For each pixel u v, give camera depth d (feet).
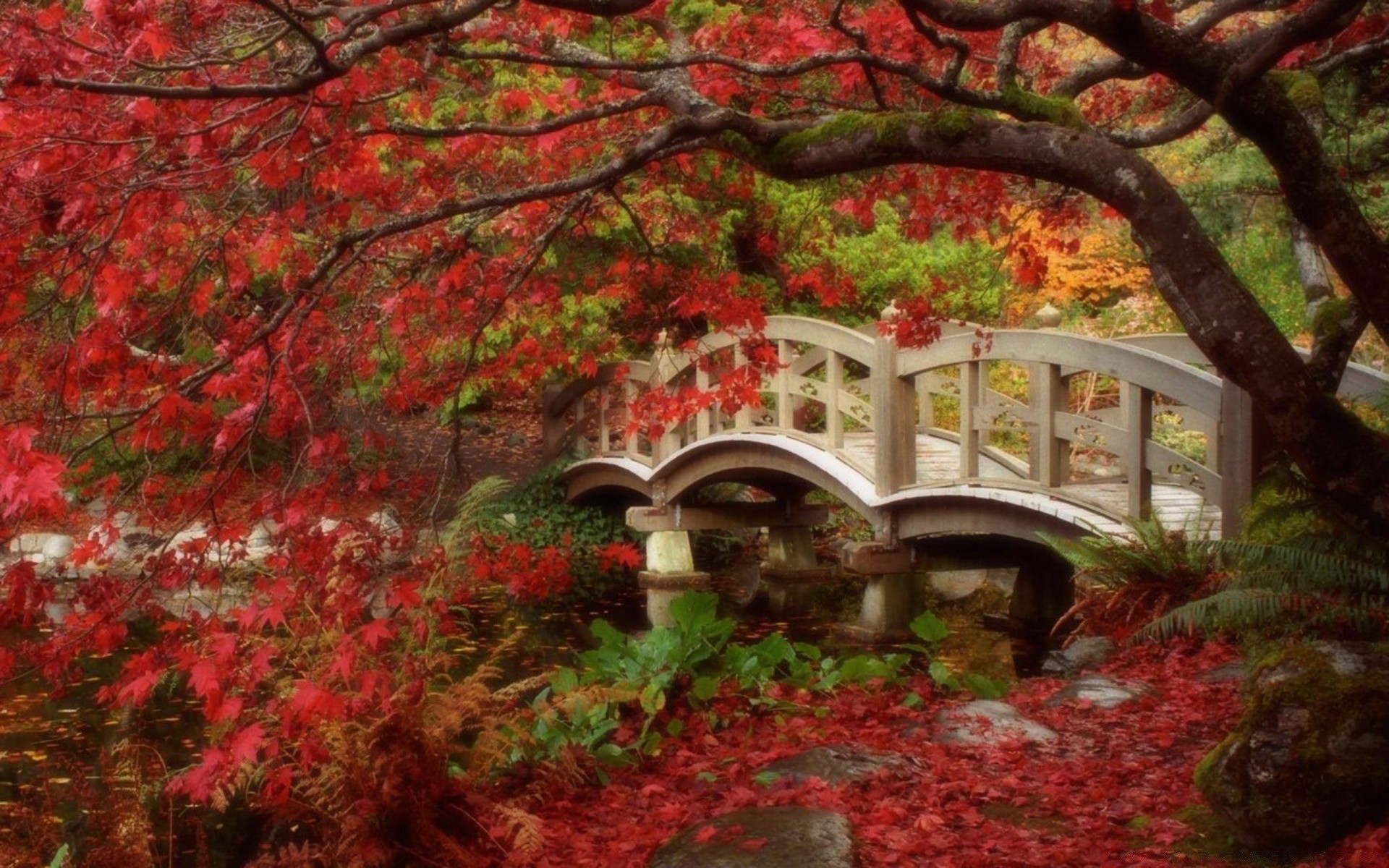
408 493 16.37
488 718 15.92
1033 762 15.51
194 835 16.93
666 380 38.78
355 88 12.30
